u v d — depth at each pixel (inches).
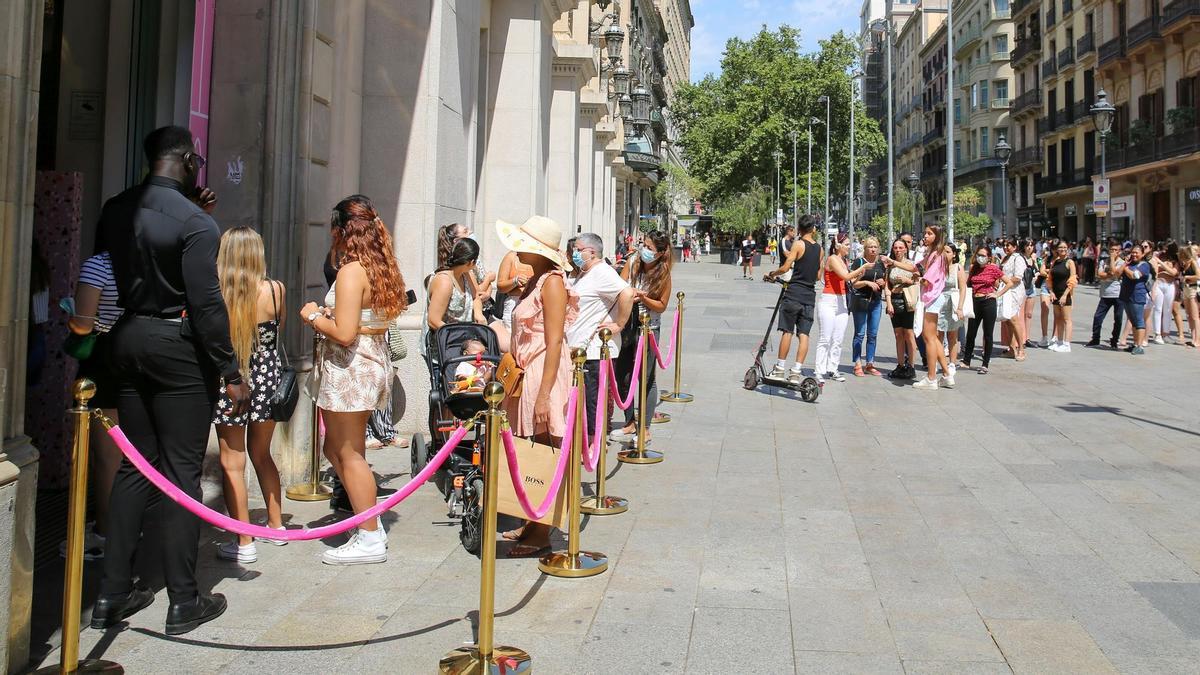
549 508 180.5
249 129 246.8
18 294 134.6
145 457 157.0
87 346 167.6
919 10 3415.4
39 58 136.9
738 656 148.2
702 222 3395.7
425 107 314.3
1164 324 690.2
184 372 153.8
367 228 193.5
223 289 177.5
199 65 243.0
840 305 440.8
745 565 192.5
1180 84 1433.3
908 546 205.6
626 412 327.0
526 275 205.6
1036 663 146.4
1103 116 982.4
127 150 243.8
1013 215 2448.3
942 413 374.0
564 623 161.5
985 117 2603.3
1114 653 150.4
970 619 164.2
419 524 221.8
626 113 1181.7
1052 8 2000.5
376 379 191.2
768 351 568.1
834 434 330.6
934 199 3152.1
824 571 189.0
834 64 2731.3
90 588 173.0
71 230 230.5
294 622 161.2
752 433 331.9
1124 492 253.6
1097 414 372.8
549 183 637.9
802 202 2738.7
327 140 275.3
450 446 153.6
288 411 197.2
